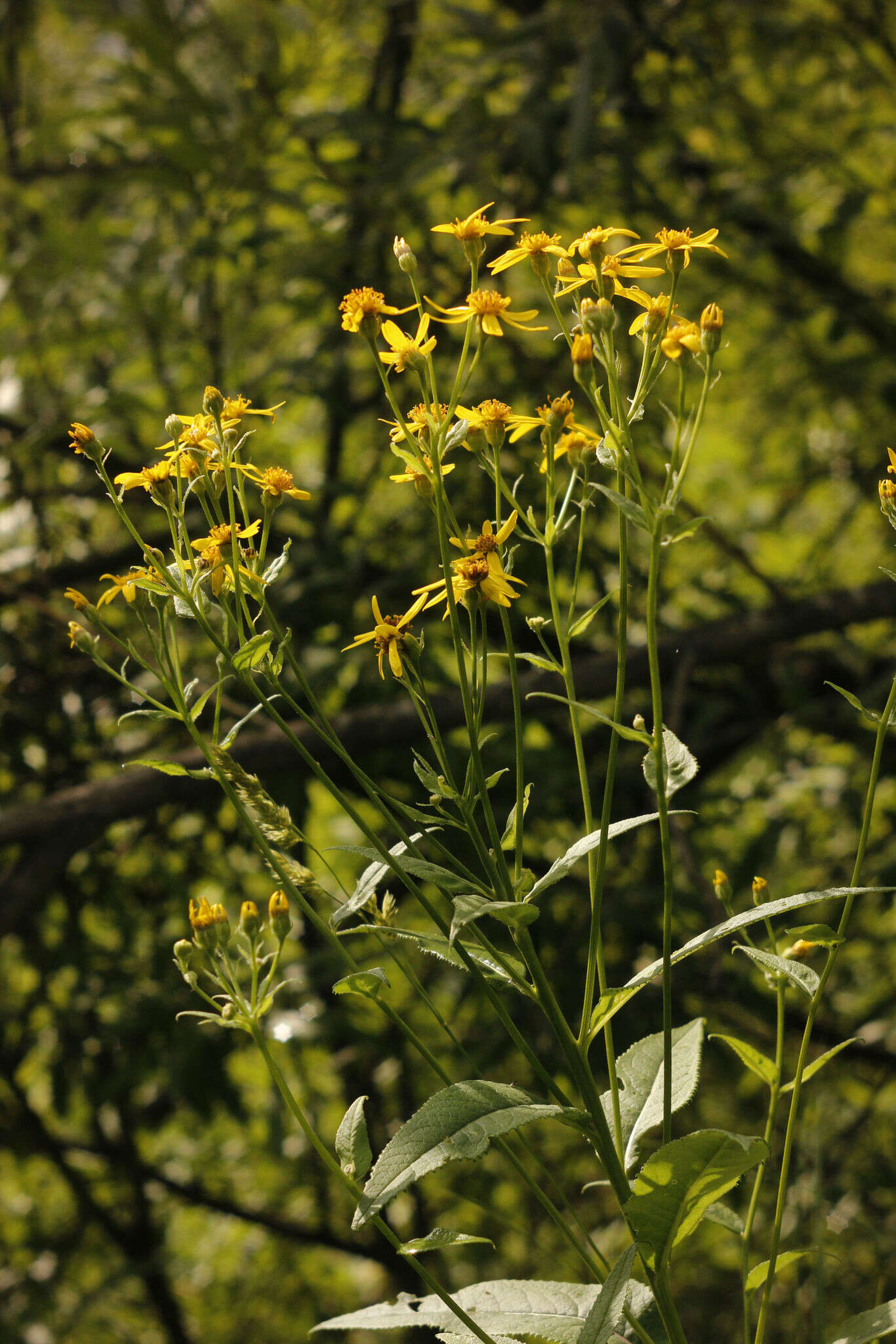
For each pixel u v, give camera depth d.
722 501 5.48
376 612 1.27
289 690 3.54
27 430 4.13
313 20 4.30
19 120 4.73
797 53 4.60
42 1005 4.07
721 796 3.87
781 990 1.38
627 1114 1.40
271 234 4.03
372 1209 1.00
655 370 1.28
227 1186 5.39
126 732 4.13
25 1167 5.03
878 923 4.18
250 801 1.22
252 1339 5.46
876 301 4.55
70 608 3.99
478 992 3.65
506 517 3.58
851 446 4.84
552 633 3.71
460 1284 4.49
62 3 4.06
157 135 4.00
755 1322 2.90
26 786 4.09
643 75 4.54
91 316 4.11
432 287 4.11
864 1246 2.93
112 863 4.12
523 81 4.18
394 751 3.73
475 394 3.93
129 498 4.05
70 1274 5.01
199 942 1.28
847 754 4.11
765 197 4.35
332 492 3.87
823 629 3.82
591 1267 1.27
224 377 3.99
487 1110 1.09
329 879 3.85
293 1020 3.59
